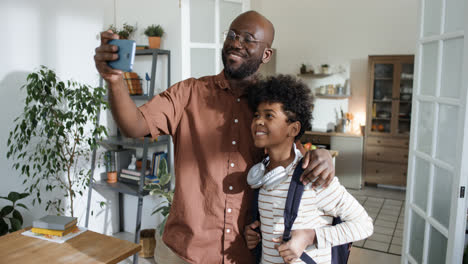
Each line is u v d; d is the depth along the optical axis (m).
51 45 3.27
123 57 0.91
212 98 1.28
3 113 3.02
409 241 2.79
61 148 3.09
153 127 1.20
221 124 1.27
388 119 5.76
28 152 3.18
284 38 6.47
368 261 3.49
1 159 3.04
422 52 2.63
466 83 2.05
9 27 3.00
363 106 6.15
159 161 3.52
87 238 2.17
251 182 1.21
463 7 2.13
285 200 1.18
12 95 3.06
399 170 5.71
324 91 6.22
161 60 3.50
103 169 3.80
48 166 3.00
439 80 2.39
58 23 3.31
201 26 3.47
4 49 2.98
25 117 2.85
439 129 2.39
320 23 6.22
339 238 1.14
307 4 6.27
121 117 1.05
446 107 2.31
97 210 3.79
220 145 1.27
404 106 5.69
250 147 1.28
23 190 3.19
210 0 3.50
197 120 1.28
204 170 1.27
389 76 5.70
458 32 2.15
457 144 2.12
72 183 3.51
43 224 2.20
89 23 3.54
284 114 1.16
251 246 1.26
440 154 2.37
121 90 1.01
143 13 3.55
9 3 2.98
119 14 3.71
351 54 6.10
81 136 3.26
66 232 2.21
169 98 1.27
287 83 1.17
